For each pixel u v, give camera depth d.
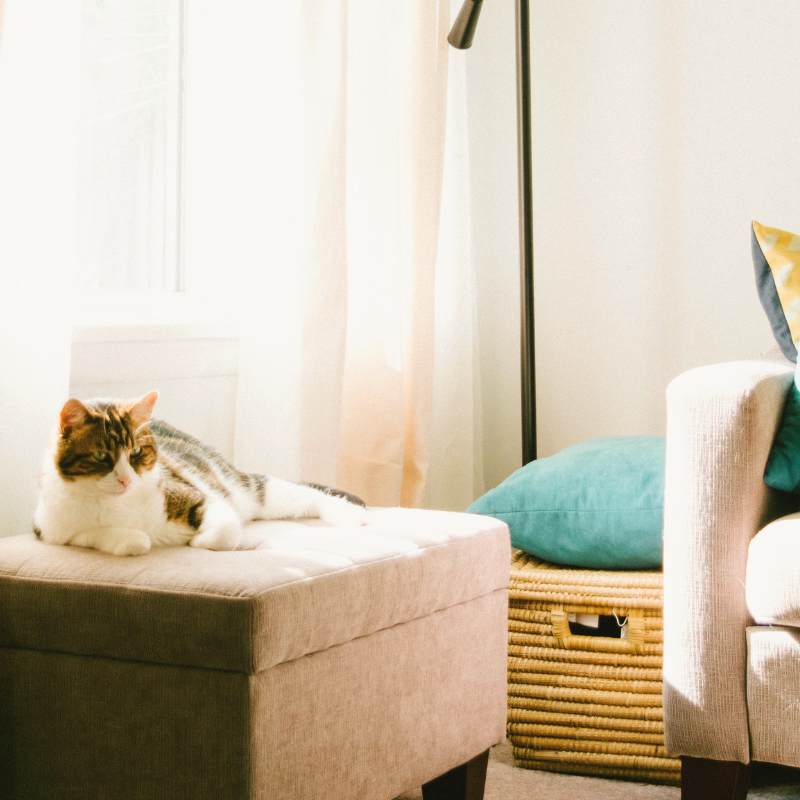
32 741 1.13
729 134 2.45
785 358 1.74
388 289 2.09
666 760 1.57
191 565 1.11
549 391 2.71
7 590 1.13
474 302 2.71
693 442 1.33
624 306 2.60
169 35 2.11
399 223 2.09
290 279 1.89
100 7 1.96
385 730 1.21
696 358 2.53
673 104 2.51
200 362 1.91
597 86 2.59
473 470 2.68
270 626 1.01
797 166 2.39
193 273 2.10
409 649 1.25
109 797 1.09
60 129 1.42
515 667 1.65
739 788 1.33
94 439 1.21
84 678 1.09
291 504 1.52
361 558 1.19
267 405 1.87
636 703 1.58
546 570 1.69
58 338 1.42
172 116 2.13
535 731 1.64
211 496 1.37
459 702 1.36
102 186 1.98
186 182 2.11
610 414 2.64
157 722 1.05
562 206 2.66
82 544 1.21
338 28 1.87
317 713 1.09
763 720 1.28
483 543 1.40
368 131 2.06
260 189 1.86
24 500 1.39
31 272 1.39
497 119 2.75
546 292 2.69
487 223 2.79
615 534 1.65
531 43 2.67
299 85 1.89
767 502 1.44
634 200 2.57
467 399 2.57
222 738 1.02
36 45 1.38
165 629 1.04
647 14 2.52
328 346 1.89
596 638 1.61
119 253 2.03
